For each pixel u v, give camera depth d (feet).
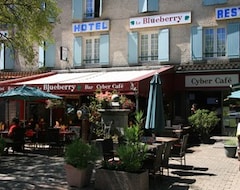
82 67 74.90
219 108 67.00
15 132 46.09
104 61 72.74
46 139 47.26
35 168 35.68
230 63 63.98
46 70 77.20
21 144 47.14
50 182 29.60
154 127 36.68
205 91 67.77
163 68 64.95
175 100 68.49
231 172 34.17
